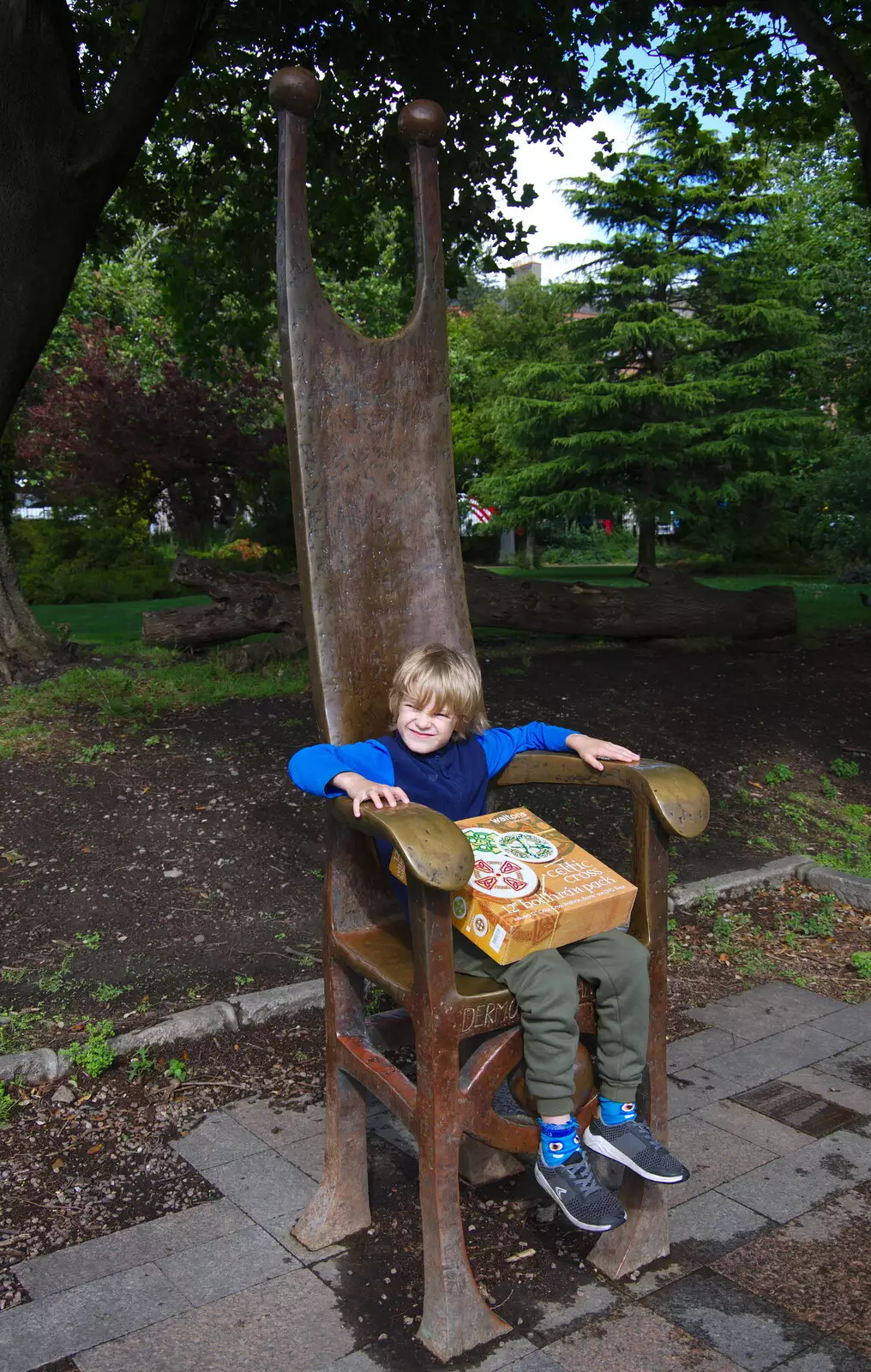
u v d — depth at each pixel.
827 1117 2.69
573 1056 1.86
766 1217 2.24
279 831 4.49
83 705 5.99
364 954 2.01
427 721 2.16
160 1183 2.37
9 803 4.52
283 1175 2.41
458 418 26.00
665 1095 2.07
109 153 6.26
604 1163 2.46
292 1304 1.95
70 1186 2.36
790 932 4.05
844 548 19.75
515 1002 1.85
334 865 2.10
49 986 3.27
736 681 7.52
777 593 8.81
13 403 6.66
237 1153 2.50
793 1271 2.05
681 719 6.59
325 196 8.76
